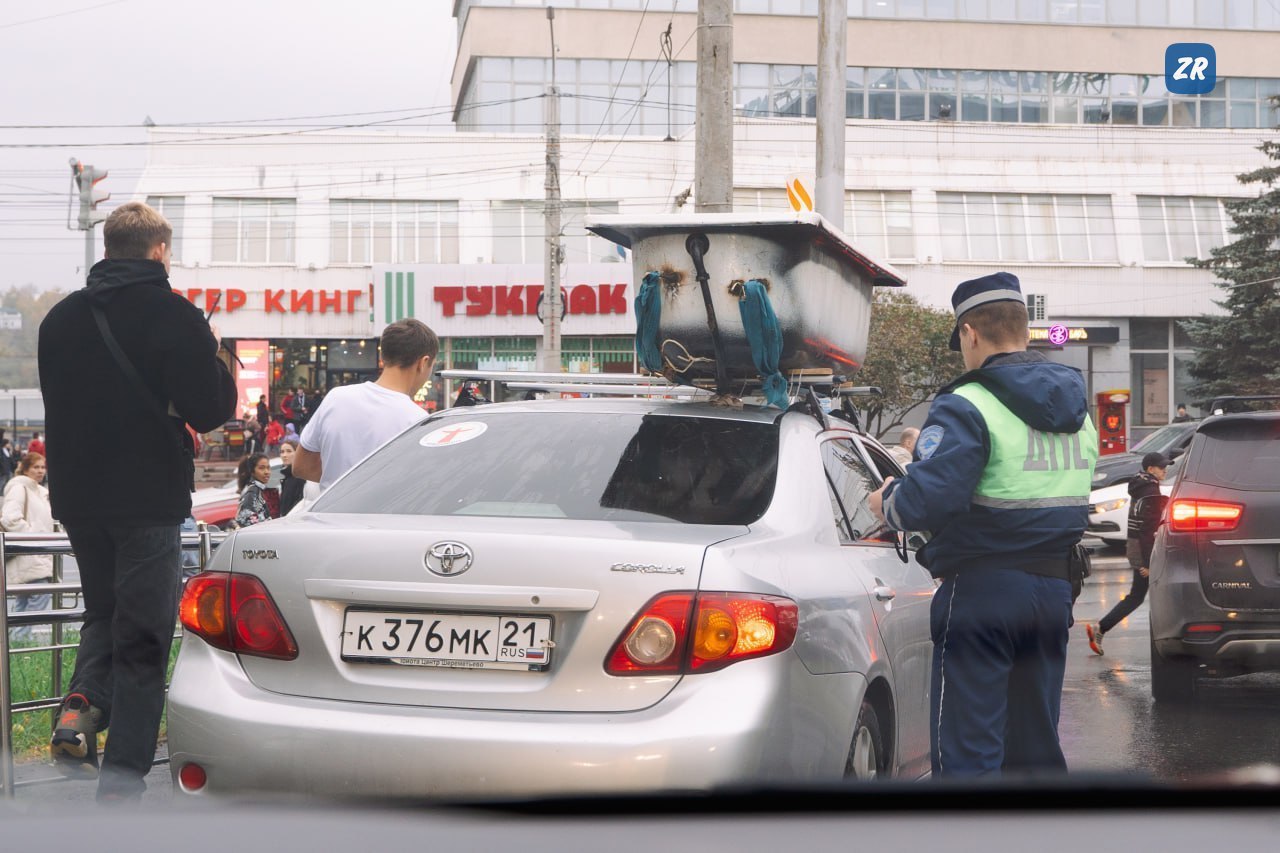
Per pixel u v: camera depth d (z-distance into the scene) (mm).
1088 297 50125
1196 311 50406
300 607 3570
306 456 6137
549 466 4172
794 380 4922
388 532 3574
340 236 47375
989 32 53281
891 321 42094
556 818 3250
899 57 52875
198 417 4656
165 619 4660
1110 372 50031
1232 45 54500
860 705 3910
